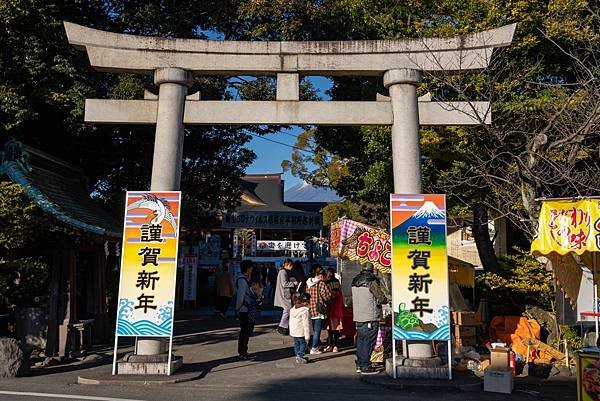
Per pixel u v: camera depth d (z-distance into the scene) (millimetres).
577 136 10789
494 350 8641
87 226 10367
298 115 9969
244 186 39750
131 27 15078
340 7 15414
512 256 13680
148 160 16234
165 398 7648
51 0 12539
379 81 15633
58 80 12797
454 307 11594
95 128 13469
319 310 11445
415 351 9219
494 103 12805
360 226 10766
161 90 9828
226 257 19047
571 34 12680
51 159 12914
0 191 9578
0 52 11953
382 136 14242
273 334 14258
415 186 9695
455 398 8008
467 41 9984
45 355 10328
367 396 8008
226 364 10305
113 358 9852
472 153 12430
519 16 13125
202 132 17406
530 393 8414
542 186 12078
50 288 10633
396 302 9023
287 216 30500
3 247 10516
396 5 14945
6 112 11695
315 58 10031
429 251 9125
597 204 7355
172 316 8977
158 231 9164
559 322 9719
